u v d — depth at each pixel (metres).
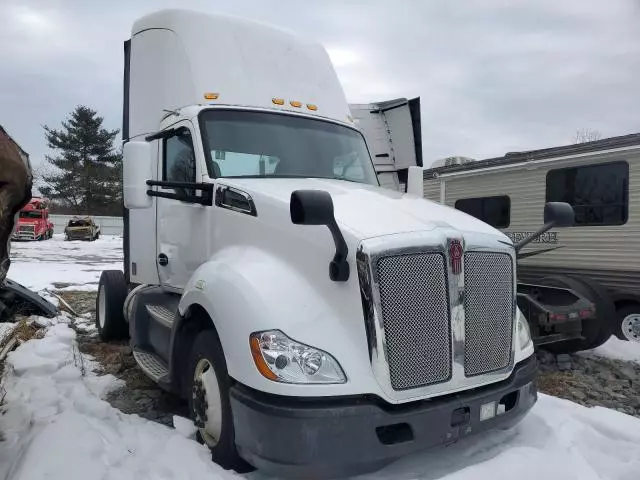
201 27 5.21
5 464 3.29
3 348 5.90
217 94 4.89
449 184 9.91
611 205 7.51
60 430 3.27
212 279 3.55
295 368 2.97
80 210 52.66
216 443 3.47
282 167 4.71
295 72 5.49
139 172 4.38
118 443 3.45
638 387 5.80
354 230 3.18
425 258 3.17
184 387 4.02
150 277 5.54
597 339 6.76
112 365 5.84
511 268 3.61
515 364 3.65
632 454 3.82
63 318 7.68
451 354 3.23
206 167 4.36
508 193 8.84
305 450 2.85
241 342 3.12
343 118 5.57
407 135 7.61
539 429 3.87
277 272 3.40
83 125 53.78
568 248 8.02
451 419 3.17
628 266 7.34
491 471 3.19
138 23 5.78
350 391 2.95
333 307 3.19
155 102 5.43
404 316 3.10
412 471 3.29
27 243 31.00
